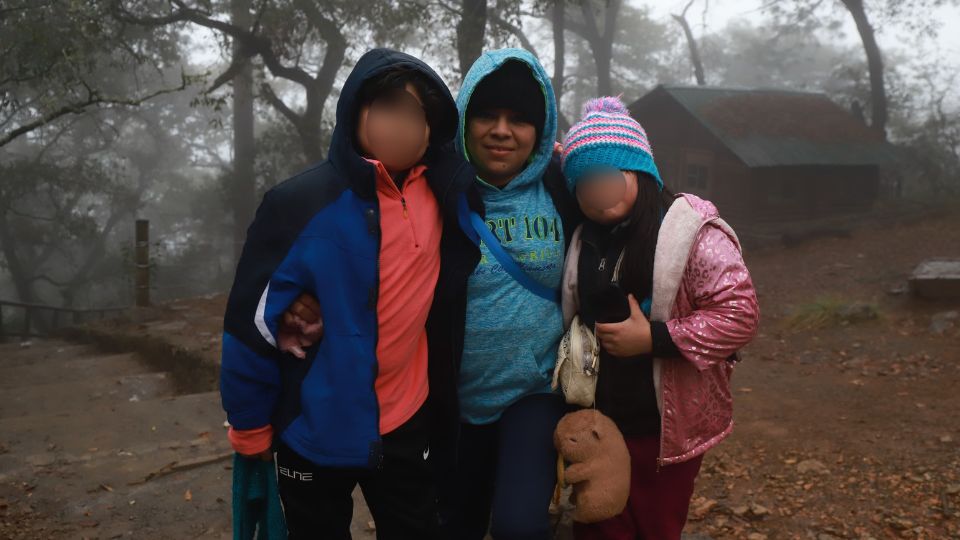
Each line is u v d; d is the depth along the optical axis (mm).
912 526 3789
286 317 1973
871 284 11125
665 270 2115
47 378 9148
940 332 7664
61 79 13680
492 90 2172
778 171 18703
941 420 5305
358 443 1973
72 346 11953
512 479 2252
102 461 4848
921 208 18859
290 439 1987
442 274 2154
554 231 2297
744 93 20453
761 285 12391
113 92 27984
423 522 2197
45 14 12141
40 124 10695
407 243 2016
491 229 2264
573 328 2287
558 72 23422
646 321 2117
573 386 2230
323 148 20641
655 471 2281
